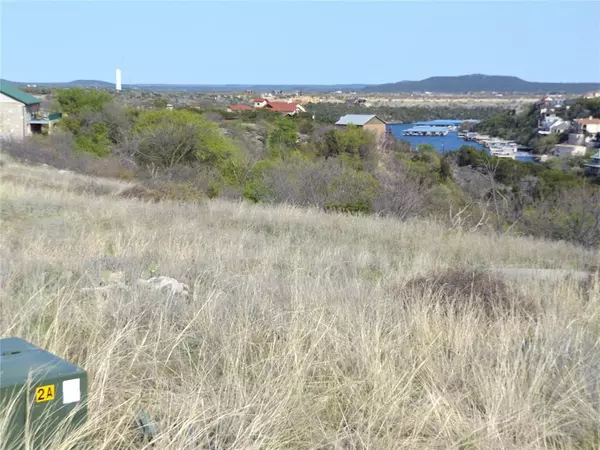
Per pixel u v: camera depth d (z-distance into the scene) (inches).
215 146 1146.7
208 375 162.1
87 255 321.4
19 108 1860.2
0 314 197.6
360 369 168.2
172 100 4237.2
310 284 261.3
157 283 254.7
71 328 183.2
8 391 104.3
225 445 130.5
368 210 737.6
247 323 189.5
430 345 183.6
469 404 158.9
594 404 159.0
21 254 302.0
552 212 666.2
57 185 781.9
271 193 808.9
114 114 1713.8
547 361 174.7
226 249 358.0
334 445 135.4
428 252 420.5
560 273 367.2
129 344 175.2
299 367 163.9
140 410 141.6
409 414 149.5
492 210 723.4
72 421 112.2
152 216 530.3
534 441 138.0
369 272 358.9
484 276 272.4
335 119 3181.6
